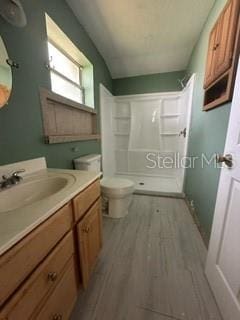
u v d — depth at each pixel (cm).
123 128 343
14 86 98
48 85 129
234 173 85
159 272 120
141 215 199
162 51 240
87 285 106
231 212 87
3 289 46
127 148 346
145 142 335
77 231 88
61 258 73
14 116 99
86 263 99
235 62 100
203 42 180
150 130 329
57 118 146
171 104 309
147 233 165
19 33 100
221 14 119
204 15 166
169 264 127
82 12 161
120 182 200
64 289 77
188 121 232
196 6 155
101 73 251
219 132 128
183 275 118
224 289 90
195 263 128
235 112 86
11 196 85
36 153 118
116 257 135
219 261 98
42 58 121
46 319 64
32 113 113
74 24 164
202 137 173
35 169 116
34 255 57
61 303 74
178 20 174
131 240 155
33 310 57
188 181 230
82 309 97
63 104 153
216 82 130
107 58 257
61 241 74
